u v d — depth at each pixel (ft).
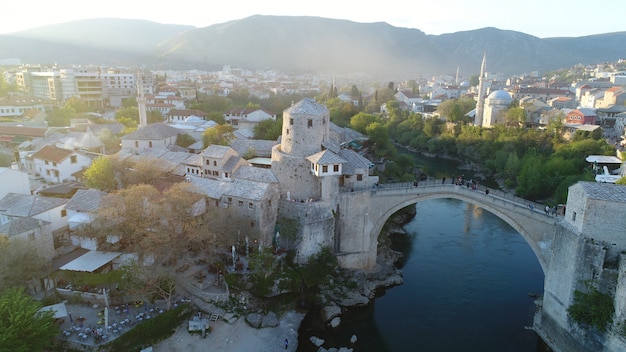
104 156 291.58
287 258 235.20
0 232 190.49
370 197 252.42
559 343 192.54
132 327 177.37
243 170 264.93
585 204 177.99
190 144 377.71
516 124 549.13
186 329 186.60
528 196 371.15
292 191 257.55
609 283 173.06
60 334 171.12
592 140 406.41
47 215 220.43
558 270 195.52
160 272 185.88
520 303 229.45
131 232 205.87
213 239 207.82
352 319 214.90
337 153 260.83
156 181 274.57
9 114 510.17
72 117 493.36
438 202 394.32
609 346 169.17
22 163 331.77
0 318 143.84
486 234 317.83
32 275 181.98
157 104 588.09
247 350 180.86
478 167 499.92
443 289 242.17
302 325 205.98
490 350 194.90
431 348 195.21
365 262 258.16
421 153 591.37
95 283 189.98
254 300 208.44
